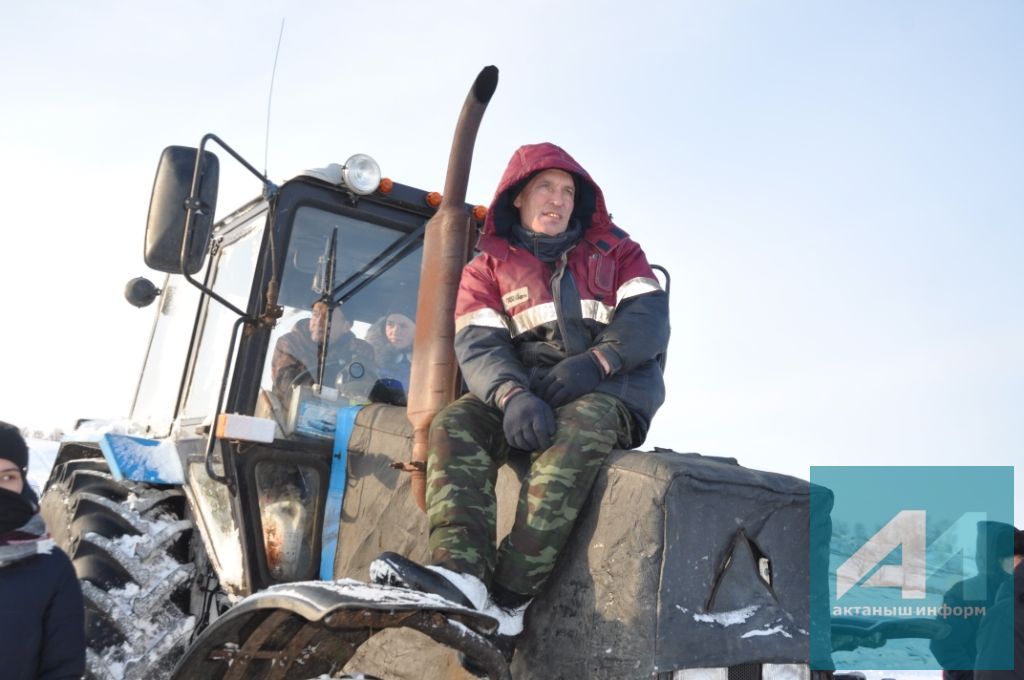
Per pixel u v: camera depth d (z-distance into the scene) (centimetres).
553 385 181
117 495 309
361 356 291
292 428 271
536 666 168
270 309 272
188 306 360
